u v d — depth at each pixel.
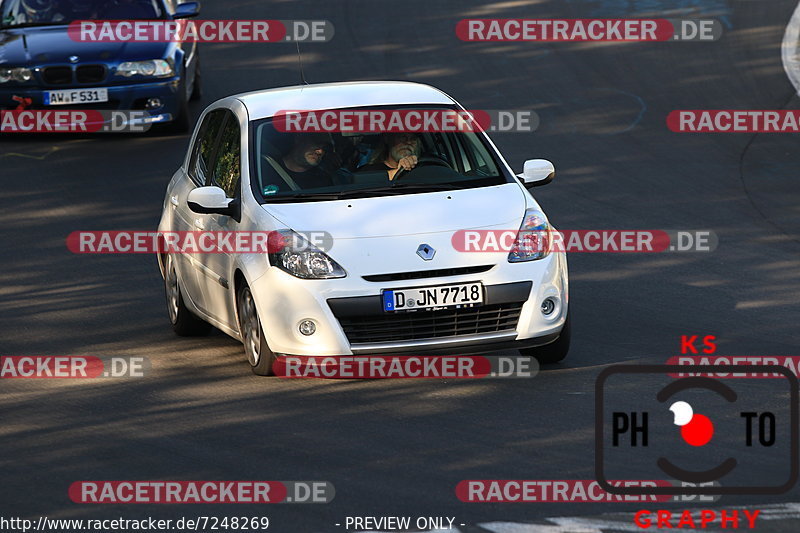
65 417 24.73
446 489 19.97
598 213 42.34
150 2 55.22
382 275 25.30
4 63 51.78
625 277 34.97
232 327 27.89
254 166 27.84
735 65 63.81
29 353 29.69
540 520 18.50
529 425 23.06
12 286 36.03
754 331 29.44
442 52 66.69
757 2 77.50
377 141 28.33
